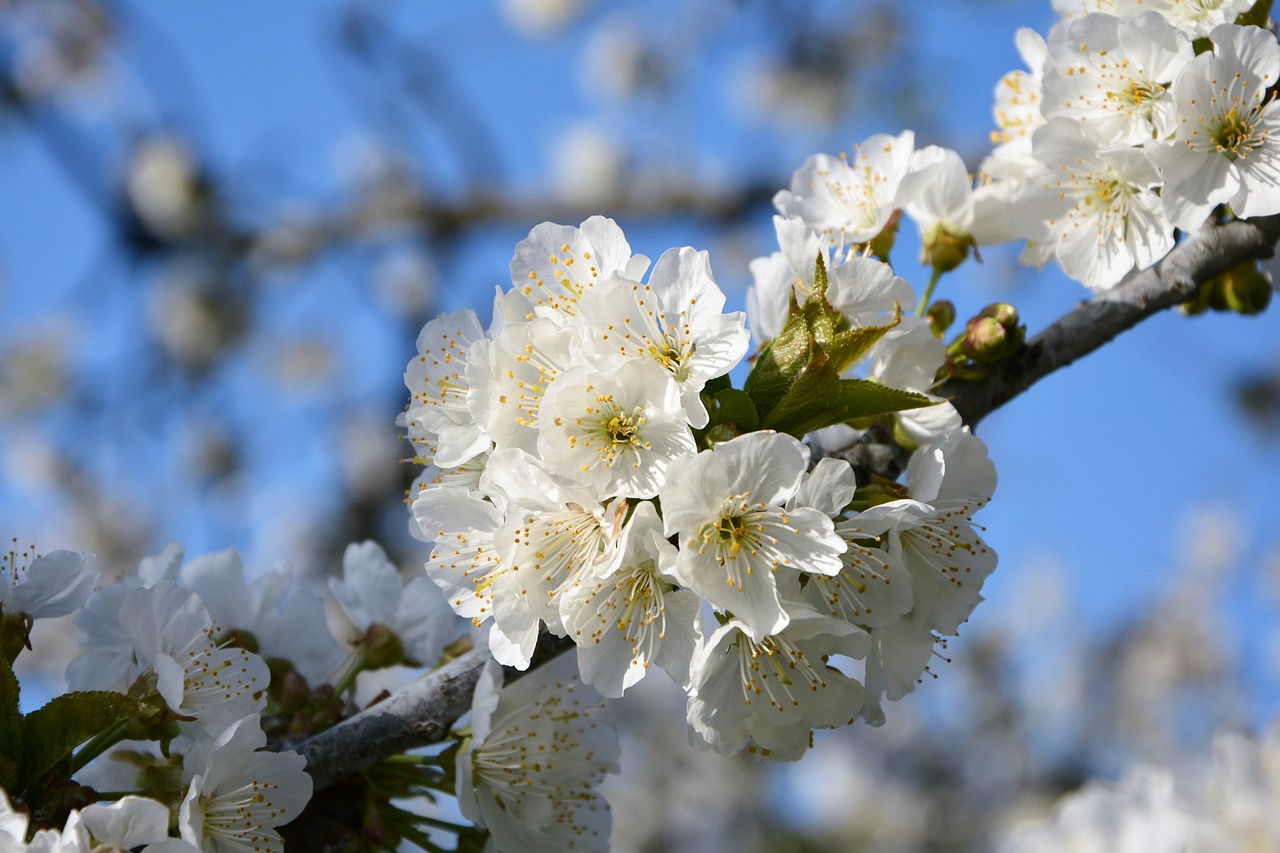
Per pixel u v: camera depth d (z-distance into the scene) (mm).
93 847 571
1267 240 632
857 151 652
